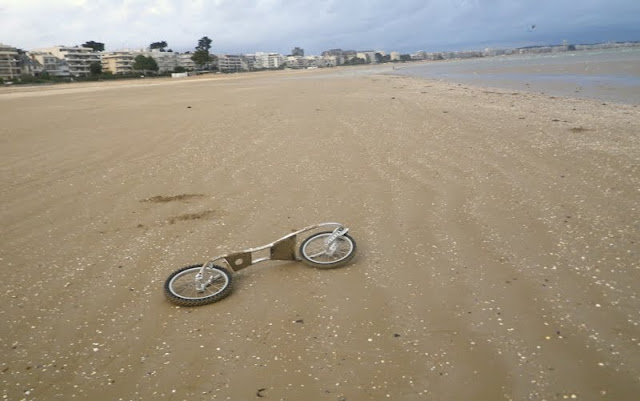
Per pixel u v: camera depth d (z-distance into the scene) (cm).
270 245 489
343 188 754
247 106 1933
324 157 962
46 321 418
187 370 340
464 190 700
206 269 465
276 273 489
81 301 450
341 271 482
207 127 1414
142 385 328
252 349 359
